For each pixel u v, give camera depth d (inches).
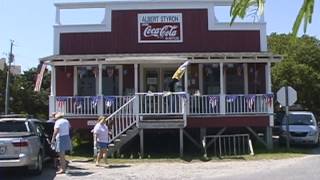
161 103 925.8
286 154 914.7
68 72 1065.5
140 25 1053.8
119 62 979.3
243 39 1058.7
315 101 1963.6
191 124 968.3
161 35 1053.2
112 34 1056.2
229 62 1029.2
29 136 647.8
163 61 970.1
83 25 1057.5
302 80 1915.6
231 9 117.8
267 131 982.4
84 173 696.4
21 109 2647.6
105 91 1062.4
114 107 957.8
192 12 1057.5
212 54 997.2
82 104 968.3
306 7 110.7
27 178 653.3
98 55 1003.3
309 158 858.8
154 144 1020.5
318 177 626.5
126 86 1061.1
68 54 1053.8
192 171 711.7
